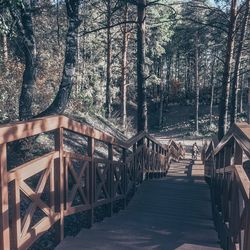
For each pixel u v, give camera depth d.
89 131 5.60
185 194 9.52
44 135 9.18
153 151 13.02
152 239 5.22
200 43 32.22
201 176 14.87
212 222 6.76
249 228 3.14
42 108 11.94
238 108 43.25
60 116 4.60
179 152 27.30
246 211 3.28
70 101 14.28
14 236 3.69
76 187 5.27
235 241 3.93
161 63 46.38
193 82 53.06
